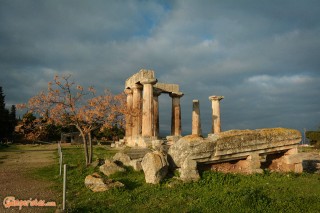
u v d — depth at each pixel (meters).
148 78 32.56
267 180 13.81
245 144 15.19
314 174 16.52
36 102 20.22
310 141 58.69
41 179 16.48
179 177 13.22
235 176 13.87
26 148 44.88
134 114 24.95
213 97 42.75
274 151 16.52
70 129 66.75
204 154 14.06
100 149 35.66
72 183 14.55
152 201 10.44
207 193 11.34
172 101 42.00
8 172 19.28
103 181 12.42
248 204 9.54
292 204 9.66
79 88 20.81
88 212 9.37
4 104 70.56
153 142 29.09
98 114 20.45
